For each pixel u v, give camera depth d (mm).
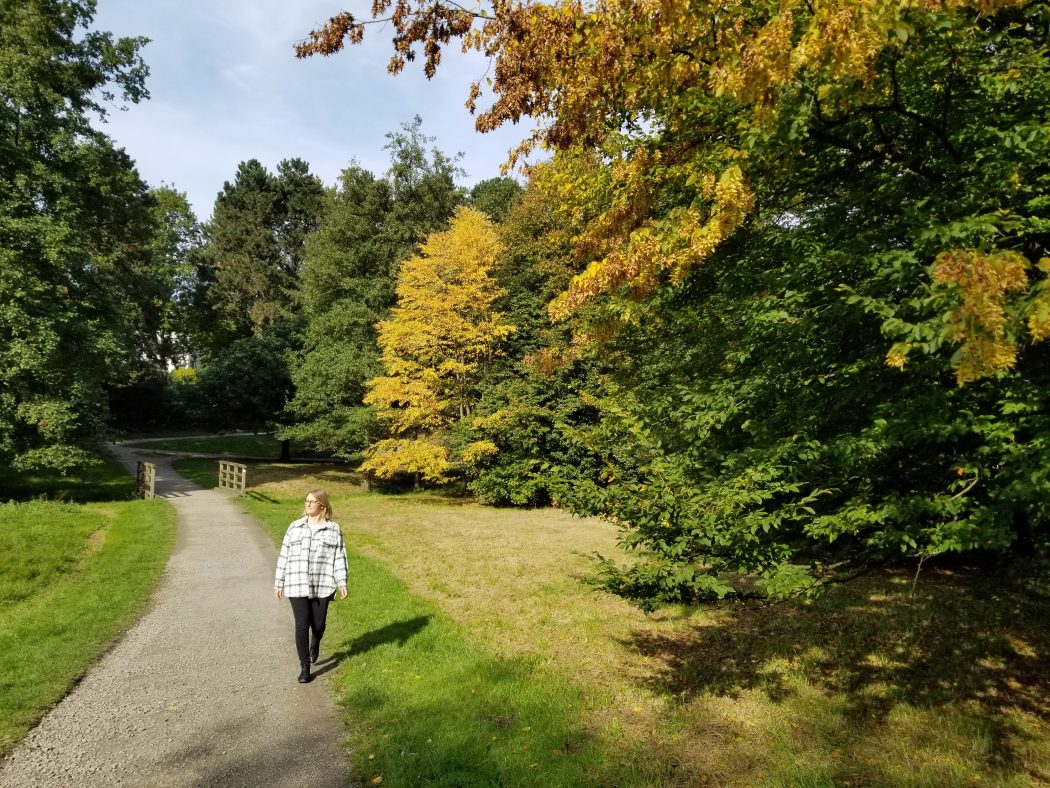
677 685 6105
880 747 4848
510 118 4254
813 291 4367
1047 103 3691
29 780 3959
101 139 21016
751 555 4168
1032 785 4227
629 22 3658
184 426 49062
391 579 9852
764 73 2994
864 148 4078
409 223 26953
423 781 4043
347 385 24484
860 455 3775
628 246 3873
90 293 19406
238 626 7348
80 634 6816
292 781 4020
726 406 4797
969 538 3490
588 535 14984
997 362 2354
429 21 4312
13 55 17656
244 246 57438
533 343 22109
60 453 16766
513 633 7535
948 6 2914
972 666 6484
